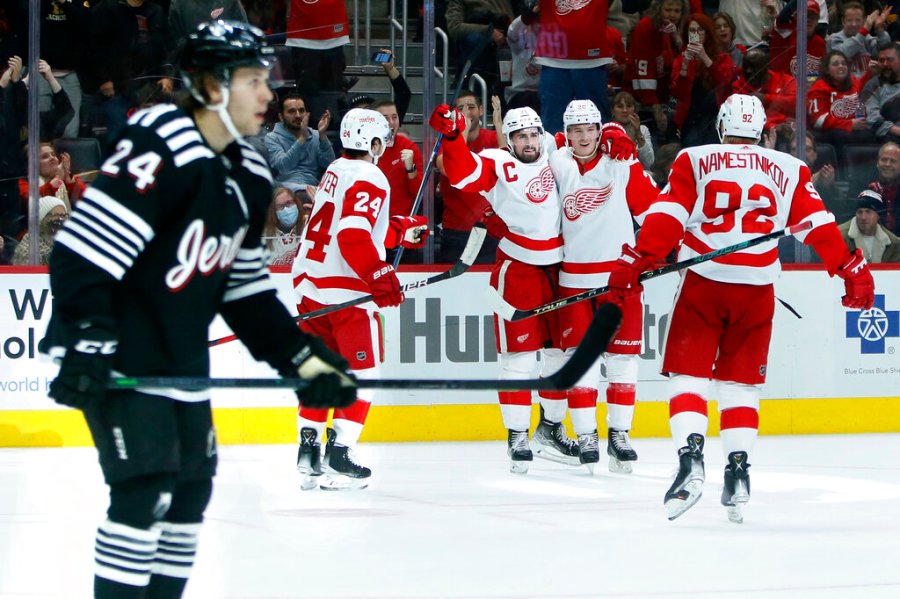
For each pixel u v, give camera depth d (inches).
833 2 1171.3
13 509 774.5
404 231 910.4
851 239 1179.9
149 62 1106.1
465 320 1121.4
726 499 719.7
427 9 1114.1
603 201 933.8
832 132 1172.5
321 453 951.0
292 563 615.8
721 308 717.9
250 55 382.9
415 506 796.0
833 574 587.8
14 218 1088.8
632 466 983.6
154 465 384.8
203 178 377.4
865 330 1163.9
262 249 419.2
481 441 1129.4
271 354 422.0
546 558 630.5
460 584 568.7
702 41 1157.1
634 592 550.6
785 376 1152.2
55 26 1083.9
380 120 867.4
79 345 362.3
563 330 949.2
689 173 732.7
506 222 941.2
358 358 870.4
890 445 1080.8
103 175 372.5
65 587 565.0
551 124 1160.2
